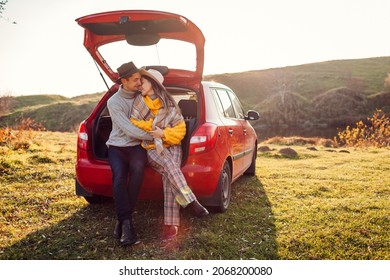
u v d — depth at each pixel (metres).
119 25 4.28
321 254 3.59
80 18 4.03
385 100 66.81
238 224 4.33
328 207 5.05
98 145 4.57
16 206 5.02
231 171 5.02
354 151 13.19
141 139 3.80
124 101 3.90
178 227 4.22
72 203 5.18
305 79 84.38
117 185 3.70
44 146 10.09
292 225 4.33
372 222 4.43
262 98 77.62
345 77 84.12
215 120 4.52
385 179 7.11
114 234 3.87
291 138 18.84
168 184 3.85
